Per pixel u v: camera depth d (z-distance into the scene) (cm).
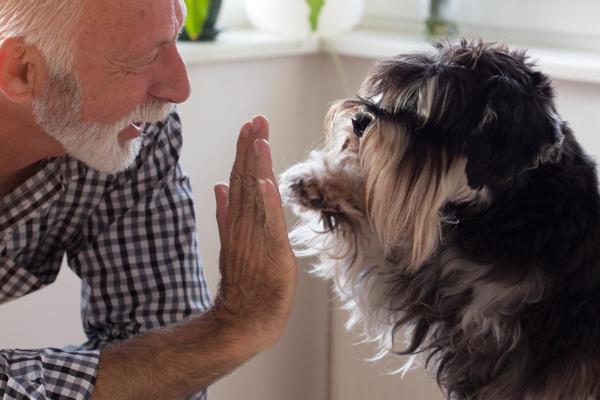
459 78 148
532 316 152
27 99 138
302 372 288
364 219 161
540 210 151
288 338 282
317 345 289
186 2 237
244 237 148
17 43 134
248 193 147
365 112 156
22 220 161
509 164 145
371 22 278
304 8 256
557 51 244
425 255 151
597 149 226
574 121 227
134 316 169
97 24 133
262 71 255
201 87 241
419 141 149
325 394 293
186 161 242
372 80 160
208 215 252
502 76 147
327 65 268
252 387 277
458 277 156
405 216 150
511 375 154
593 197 156
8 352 142
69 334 229
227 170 254
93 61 134
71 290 226
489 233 152
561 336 150
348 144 162
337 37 261
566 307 151
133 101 139
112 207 168
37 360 141
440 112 147
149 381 147
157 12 136
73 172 162
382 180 150
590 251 152
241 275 150
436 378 166
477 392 158
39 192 160
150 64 140
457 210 154
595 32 243
